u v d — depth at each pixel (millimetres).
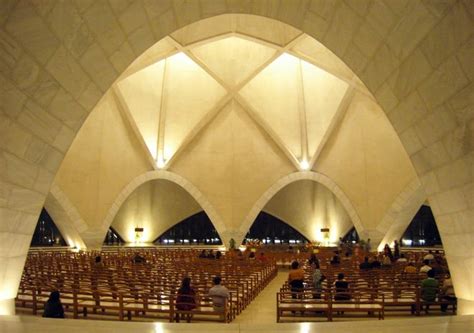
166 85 28438
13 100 8352
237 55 27344
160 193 33625
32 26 8000
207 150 30203
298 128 29500
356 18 9391
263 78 28125
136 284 10664
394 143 26516
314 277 11102
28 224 9570
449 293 10523
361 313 10328
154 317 9555
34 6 7816
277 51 25609
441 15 7438
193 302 9367
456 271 9094
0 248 8812
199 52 26781
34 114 8914
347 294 9797
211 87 28516
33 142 9117
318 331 5562
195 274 13273
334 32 10305
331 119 28297
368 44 9664
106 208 28844
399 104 9586
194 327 5832
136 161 29812
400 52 8836
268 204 34844
